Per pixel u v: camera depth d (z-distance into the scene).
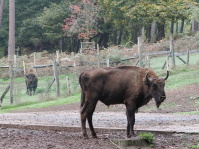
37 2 89.31
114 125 19.94
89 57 48.38
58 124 20.62
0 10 74.25
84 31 73.06
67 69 48.12
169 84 37.25
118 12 69.62
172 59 44.88
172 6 65.81
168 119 22.00
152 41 70.00
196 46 53.72
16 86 37.75
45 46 94.00
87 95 15.70
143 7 66.38
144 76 15.66
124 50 53.78
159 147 13.77
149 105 29.72
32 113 28.66
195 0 72.56
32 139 15.62
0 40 92.50
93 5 71.94
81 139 15.56
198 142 14.51
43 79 49.62
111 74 15.80
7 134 17.05
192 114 24.25
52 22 78.56
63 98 37.50
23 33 86.56
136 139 14.07
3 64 57.62
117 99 15.91
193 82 36.38
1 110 33.62
